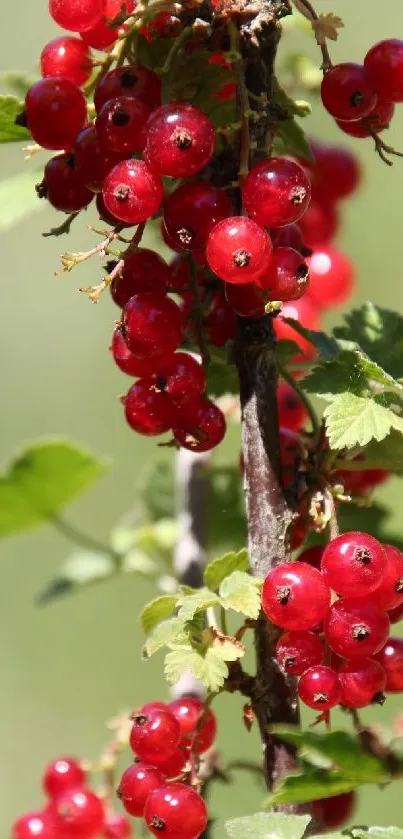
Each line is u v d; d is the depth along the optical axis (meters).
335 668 0.47
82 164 0.47
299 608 0.46
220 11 0.47
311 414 0.49
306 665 0.46
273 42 0.47
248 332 0.47
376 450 0.48
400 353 0.51
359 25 1.06
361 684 0.46
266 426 0.47
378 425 0.47
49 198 0.48
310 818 0.46
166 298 0.47
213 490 0.62
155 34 0.48
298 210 0.46
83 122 0.48
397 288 1.02
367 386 0.48
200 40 0.47
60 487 0.63
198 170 0.46
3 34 1.12
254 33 0.47
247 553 0.48
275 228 0.48
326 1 1.06
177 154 0.46
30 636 1.07
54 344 1.16
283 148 0.55
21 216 0.55
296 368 0.53
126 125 0.46
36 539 1.10
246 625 0.47
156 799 0.47
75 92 0.47
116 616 1.07
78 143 0.47
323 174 0.57
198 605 0.46
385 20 1.06
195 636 0.47
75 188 0.47
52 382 1.14
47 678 1.05
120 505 1.07
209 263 0.46
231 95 0.49
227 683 0.47
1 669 1.06
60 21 0.48
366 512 0.55
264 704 0.47
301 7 0.47
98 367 1.15
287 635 0.46
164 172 0.46
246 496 0.48
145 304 0.47
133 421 0.48
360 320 0.51
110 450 1.10
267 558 0.47
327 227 0.58
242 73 0.46
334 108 0.48
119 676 1.04
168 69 0.47
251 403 0.48
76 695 1.04
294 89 0.61
